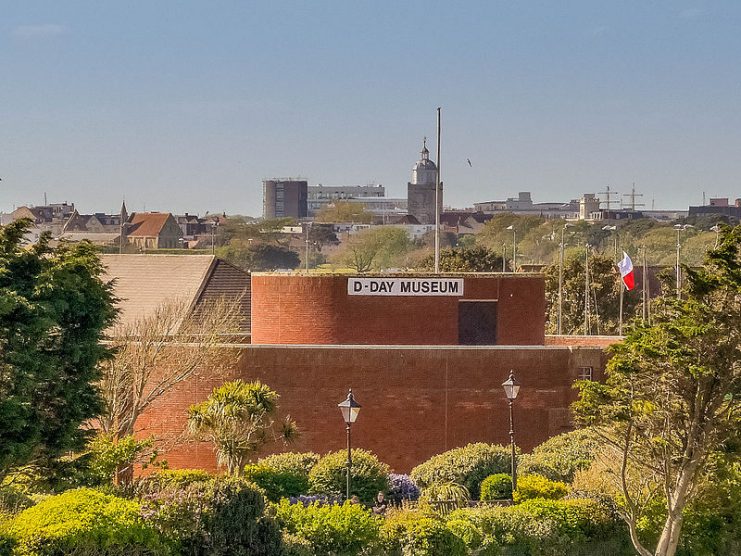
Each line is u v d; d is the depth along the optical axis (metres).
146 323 61.06
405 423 58.69
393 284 64.19
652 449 40.28
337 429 58.47
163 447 53.88
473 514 41.03
